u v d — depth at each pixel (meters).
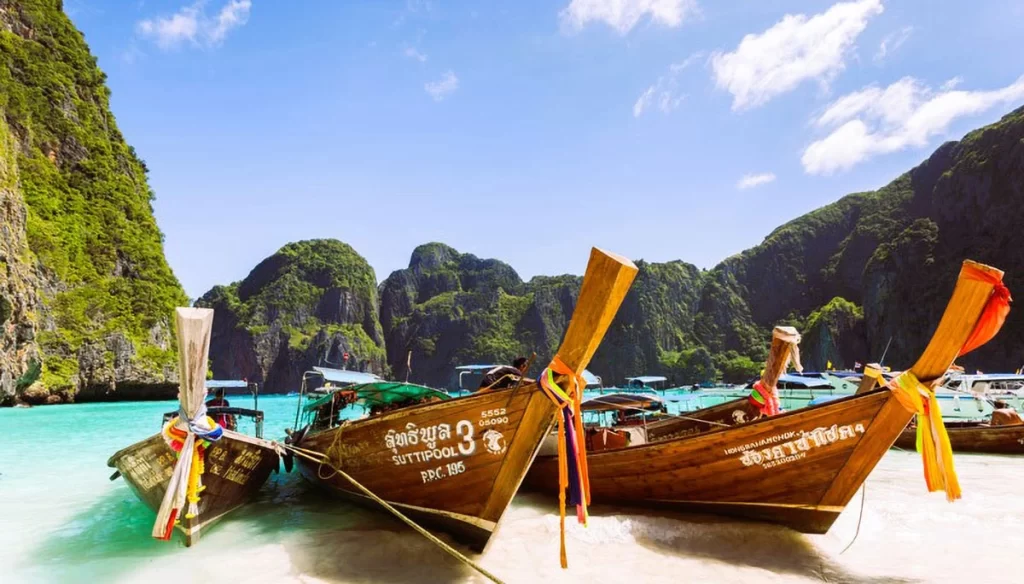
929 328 85.31
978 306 4.84
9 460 14.23
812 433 5.91
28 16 56.47
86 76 60.94
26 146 50.88
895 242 97.94
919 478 10.80
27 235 44.91
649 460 7.11
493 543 6.39
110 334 46.47
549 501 8.54
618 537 6.52
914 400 5.16
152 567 5.80
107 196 56.59
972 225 87.19
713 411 9.80
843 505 5.89
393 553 6.01
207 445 6.02
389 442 6.12
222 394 11.23
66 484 10.79
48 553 6.36
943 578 5.40
